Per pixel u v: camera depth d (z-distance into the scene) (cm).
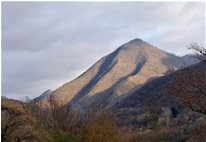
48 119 3556
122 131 3247
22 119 2902
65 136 3259
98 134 3009
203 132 2584
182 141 4922
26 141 2858
